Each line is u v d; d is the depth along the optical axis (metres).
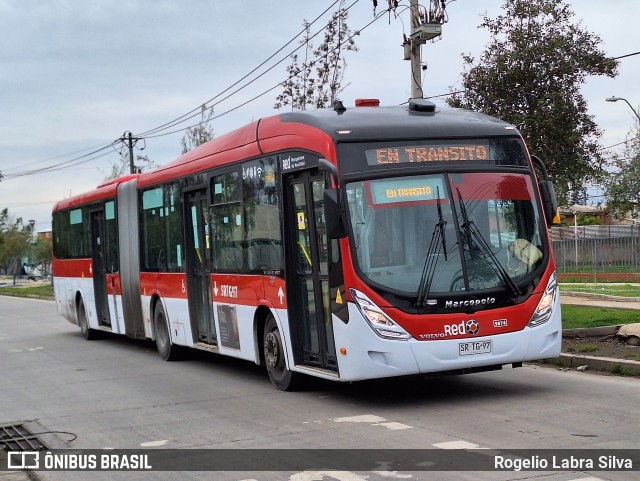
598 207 44.34
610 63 20.00
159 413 10.85
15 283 81.69
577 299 23.73
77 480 7.77
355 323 9.84
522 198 10.63
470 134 10.70
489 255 10.19
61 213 24.28
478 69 20.56
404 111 11.11
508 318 10.08
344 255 9.95
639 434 8.19
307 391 11.91
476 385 11.69
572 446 7.77
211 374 14.42
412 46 19.39
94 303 21.12
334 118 10.76
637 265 34.28
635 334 13.35
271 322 12.16
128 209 18.66
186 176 15.30
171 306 16.22
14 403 12.32
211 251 14.17
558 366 12.95
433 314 9.83
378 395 11.26
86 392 13.02
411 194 10.18
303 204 11.12
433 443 8.17
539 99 19.86
